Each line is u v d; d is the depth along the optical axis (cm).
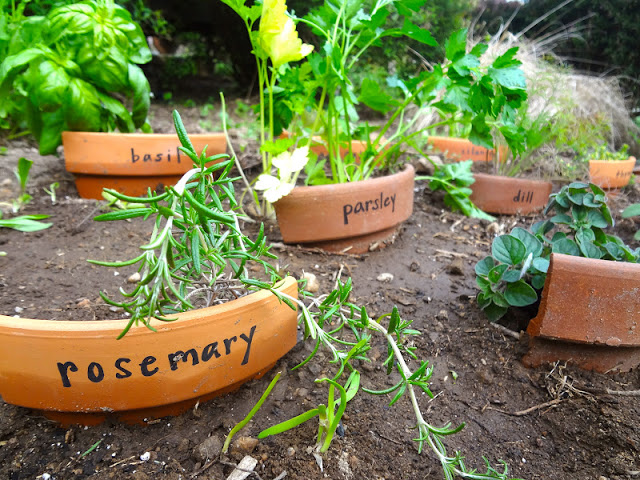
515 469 77
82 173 170
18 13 199
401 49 438
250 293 85
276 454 74
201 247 67
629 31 441
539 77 247
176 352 71
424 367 71
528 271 111
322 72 144
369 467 74
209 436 76
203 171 65
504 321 113
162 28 498
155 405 74
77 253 135
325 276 131
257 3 137
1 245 137
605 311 90
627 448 80
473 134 153
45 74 163
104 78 181
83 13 173
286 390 87
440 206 210
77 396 70
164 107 473
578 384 93
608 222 120
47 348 66
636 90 439
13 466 70
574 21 479
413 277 137
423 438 69
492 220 195
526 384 94
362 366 96
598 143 301
